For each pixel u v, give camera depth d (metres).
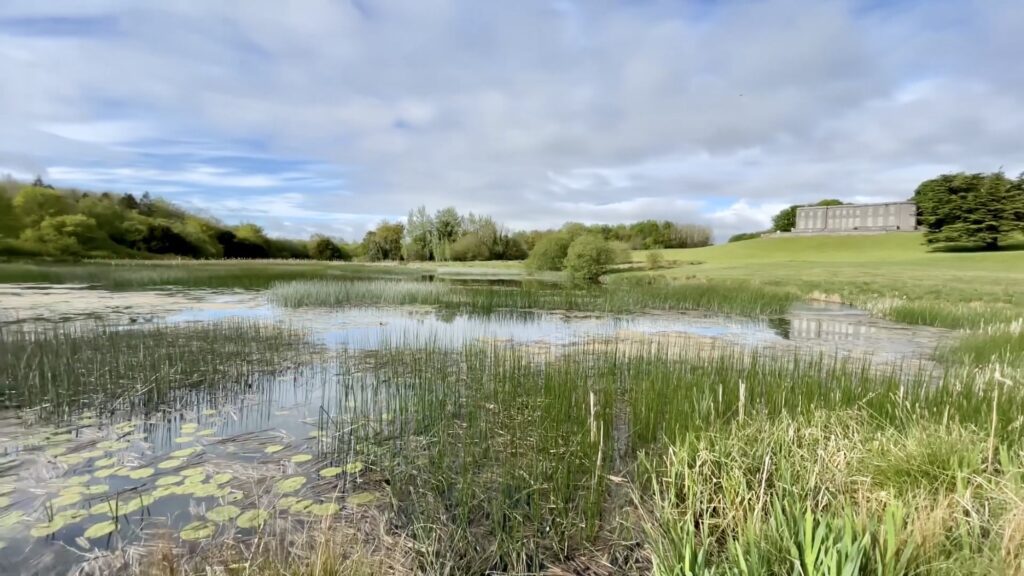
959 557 2.28
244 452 4.19
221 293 17.61
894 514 2.41
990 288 19.94
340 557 2.56
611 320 12.85
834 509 2.77
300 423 4.94
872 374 6.46
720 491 3.13
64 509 3.18
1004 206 47.25
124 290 18.06
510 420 4.80
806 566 2.07
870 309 15.55
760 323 12.75
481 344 8.78
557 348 8.57
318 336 9.76
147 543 2.83
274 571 2.40
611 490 3.58
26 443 4.30
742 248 58.50
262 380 6.50
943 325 12.32
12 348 7.30
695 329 11.52
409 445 4.23
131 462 3.94
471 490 3.45
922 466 3.12
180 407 5.40
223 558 2.62
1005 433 3.90
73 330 8.64
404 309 14.46
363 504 3.35
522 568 2.68
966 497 2.68
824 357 8.18
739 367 6.42
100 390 5.62
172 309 13.23
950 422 4.05
